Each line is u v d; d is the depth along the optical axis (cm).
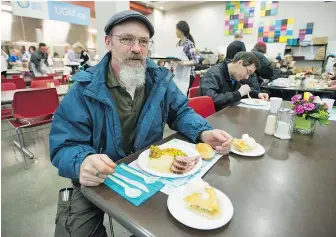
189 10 834
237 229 46
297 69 549
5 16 639
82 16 595
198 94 202
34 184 184
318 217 50
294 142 98
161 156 75
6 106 323
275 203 55
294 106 114
